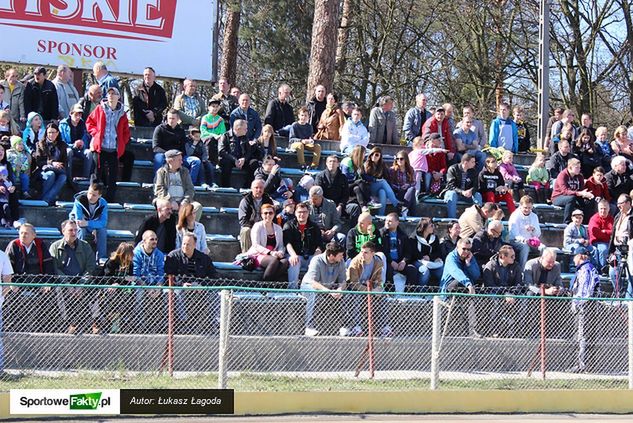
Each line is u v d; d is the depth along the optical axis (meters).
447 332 19.08
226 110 30.17
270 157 25.81
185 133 26.73
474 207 24.19
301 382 17.91
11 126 24.81
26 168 23.66
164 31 33.38
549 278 22.53
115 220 23.95
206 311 18.33
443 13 50.75
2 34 31.20
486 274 22.12
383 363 18.70
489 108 50.78
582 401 18.53
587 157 29.44
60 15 31.91
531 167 29.42
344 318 18.89
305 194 25.39
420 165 27.38
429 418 17.25
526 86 51.94
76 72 32.75
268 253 22.06
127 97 48.22
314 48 36.16
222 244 23.72
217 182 26.89
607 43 50.12
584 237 25.97
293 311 19.00
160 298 18.05
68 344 17.62
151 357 17.91
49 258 19.81
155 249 20.38
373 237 22.50
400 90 53.22
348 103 31.48
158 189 24.03
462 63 50.75
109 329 17.81
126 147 27.55
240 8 47.84
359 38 51.47
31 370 17.36
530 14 49.62
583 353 19.64
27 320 17.61
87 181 24.94
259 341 18.45
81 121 26.16
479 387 18.38
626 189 28.17
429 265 22.62
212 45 34.09
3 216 22.25
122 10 32.72
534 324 19.58
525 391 18.25
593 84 49.84
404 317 18.91
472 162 27.44
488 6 49.50
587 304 19.69
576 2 48.72
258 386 17.39
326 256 21.09
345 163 26.22
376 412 17.39
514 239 24.92
